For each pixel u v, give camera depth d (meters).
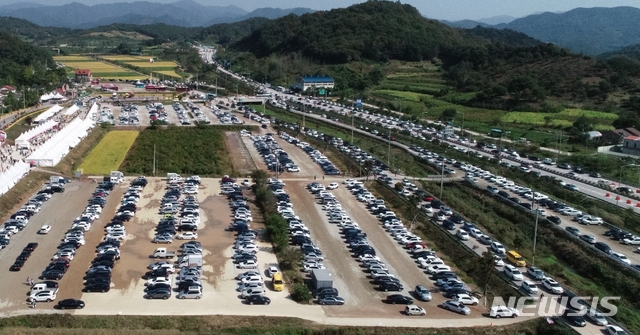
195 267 71.44
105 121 174.88
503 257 81.81
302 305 64.19
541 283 73.50
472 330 59.75
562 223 99.25
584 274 82.00
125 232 83.62
